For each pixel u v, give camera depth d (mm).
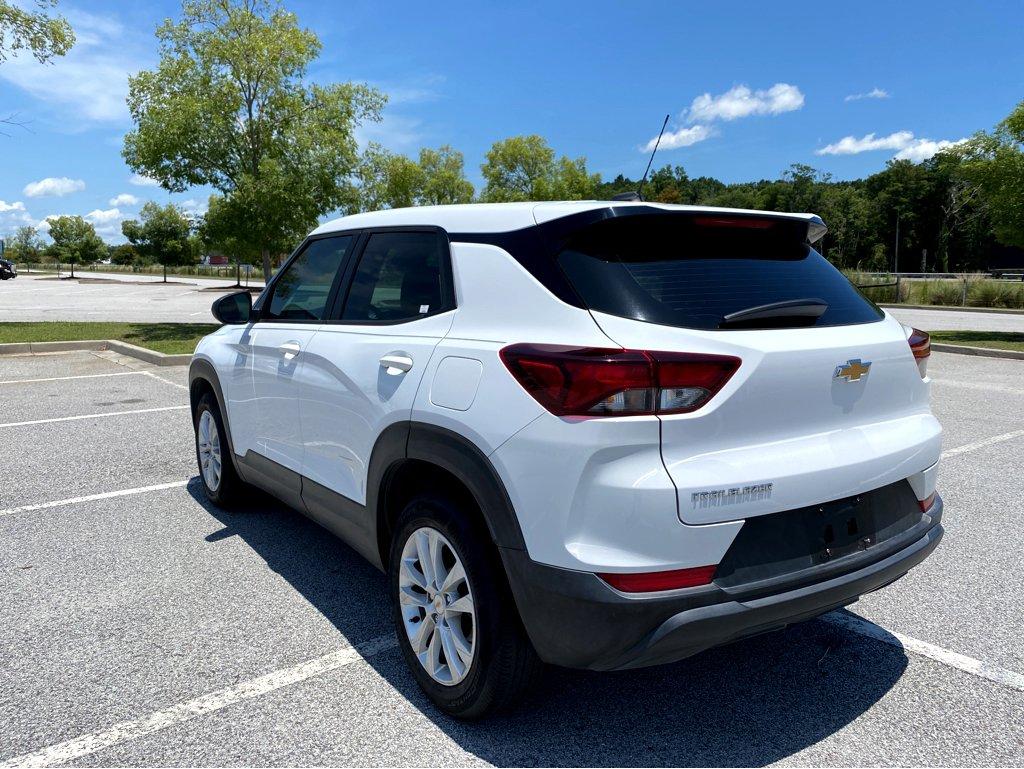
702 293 2414
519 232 2609
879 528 2611
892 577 2605
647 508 2127
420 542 2758
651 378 2145
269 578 3920
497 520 2375
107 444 6684
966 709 2754
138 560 4145
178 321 20031
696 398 2180
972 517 4883
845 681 2951
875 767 2420
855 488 2486
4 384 9867
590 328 2275
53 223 85875
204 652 3150
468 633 2680
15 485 5484
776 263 2783
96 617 3465
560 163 60438
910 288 30766
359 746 2525
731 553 2236
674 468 2158
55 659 3084
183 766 2414
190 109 15258
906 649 3205
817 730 2625
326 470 3414
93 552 4258
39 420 7668
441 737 2580
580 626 2219
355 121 17438
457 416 2496
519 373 2328
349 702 2791
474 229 2799
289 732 2600
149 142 15477
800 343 2383
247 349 4184
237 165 16250
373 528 3066
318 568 4051
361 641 3258
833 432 2484
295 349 3631
